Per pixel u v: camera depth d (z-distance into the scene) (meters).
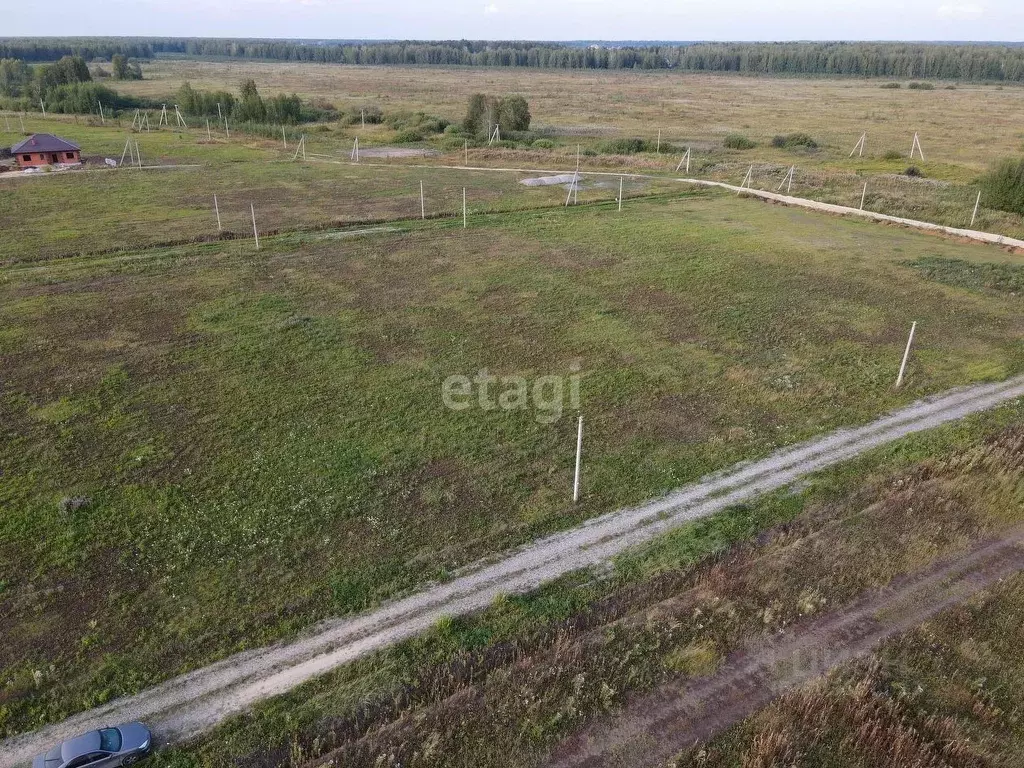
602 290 30.50
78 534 15.70
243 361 23.69
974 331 26.34
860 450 18.97
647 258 34.81
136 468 18.02
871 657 12.59
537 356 24.38
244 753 10.98
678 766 10.76
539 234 39.09
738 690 12.05
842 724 11.48
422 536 15.79
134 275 31.84
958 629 13.27
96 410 20.67
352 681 12.25
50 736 11.26
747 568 14.81
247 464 18.20
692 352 24.73
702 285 31.11
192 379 22.50
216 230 39.34
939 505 16.62
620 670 12.41
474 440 19.44
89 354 24.12
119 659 12.66
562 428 20.05
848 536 15.63
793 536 15.82
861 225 41.62
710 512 16.61
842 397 21.69
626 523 16.25
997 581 14.40
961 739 11.22
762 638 13.07
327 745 11.19
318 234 38.53
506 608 13.80
